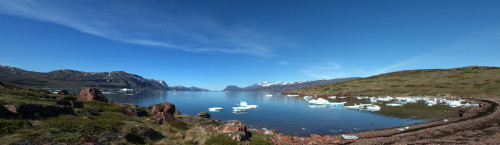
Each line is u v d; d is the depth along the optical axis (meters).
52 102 21.09
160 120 23.12
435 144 18.12
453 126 25.64
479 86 84.19
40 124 14.57
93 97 32.97
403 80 128.12
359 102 75.19
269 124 35.41
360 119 38.06
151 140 16.55
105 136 14.39
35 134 12.90
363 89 116.50
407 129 26.66
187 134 20.16
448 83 100.38
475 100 60.50
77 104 24.48
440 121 31.28
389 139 20.73
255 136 21.25
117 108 27.55
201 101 103.88
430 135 21.73
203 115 38.66
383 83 127.62
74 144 12.47
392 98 83.38
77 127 15.27
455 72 131.12
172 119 25.48
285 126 33.38
